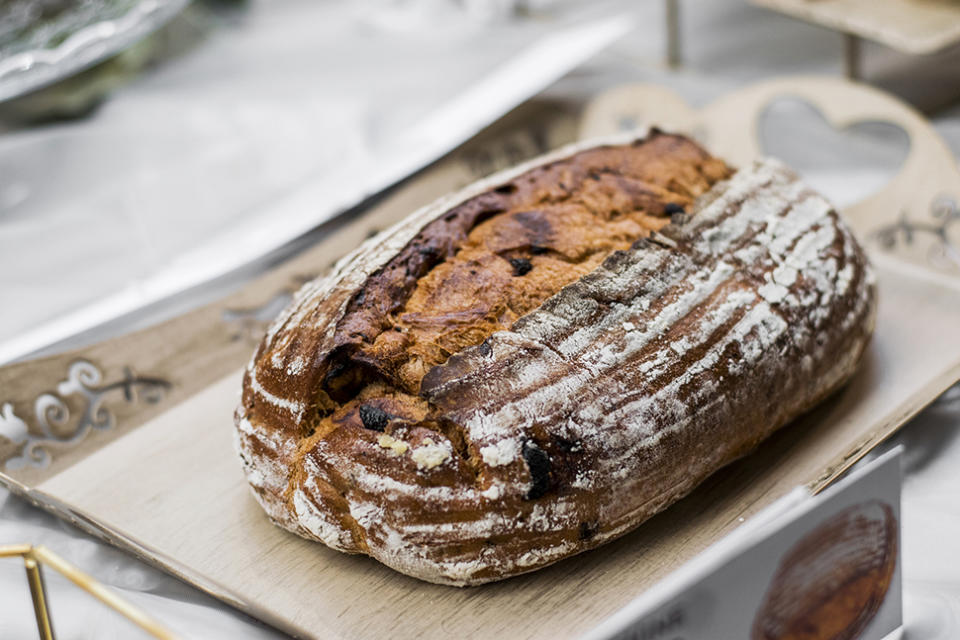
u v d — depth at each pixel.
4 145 1.02
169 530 0.73
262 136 1.04
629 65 1.10
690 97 1.04
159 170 1.02
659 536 0.71
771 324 0.72
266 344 0.72
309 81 1.11
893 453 0.62
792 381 0.73
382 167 0.98
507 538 0.67
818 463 0.73
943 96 1.01
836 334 0.75
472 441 0.67
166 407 0.81
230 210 0.98
